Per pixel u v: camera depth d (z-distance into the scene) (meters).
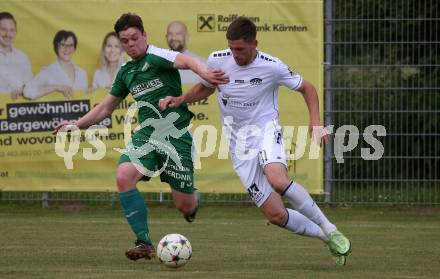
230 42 20.72
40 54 36.12
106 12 35.94
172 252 20.72
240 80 21.36
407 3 37.09
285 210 21.53
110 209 37.91
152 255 21.69
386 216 35.84
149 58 22.20
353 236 29.55
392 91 36.62
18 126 36.28
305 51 35.69
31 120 36.28
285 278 19.16
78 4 35.94
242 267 21.36
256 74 21.27
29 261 22.41
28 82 36.16
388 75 36.69
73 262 22.22
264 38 35.69
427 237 29.31
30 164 36.44
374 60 37.09
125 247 25.88
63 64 36.12
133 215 21.77
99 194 38.00
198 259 23.16
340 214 35.91
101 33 36.03
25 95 36.22
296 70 35.78
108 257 23.41
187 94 21.73
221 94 21.77
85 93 36.19
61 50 36.06
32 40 36.03
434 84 36.81
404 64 36.84
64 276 19.31
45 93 36.22
